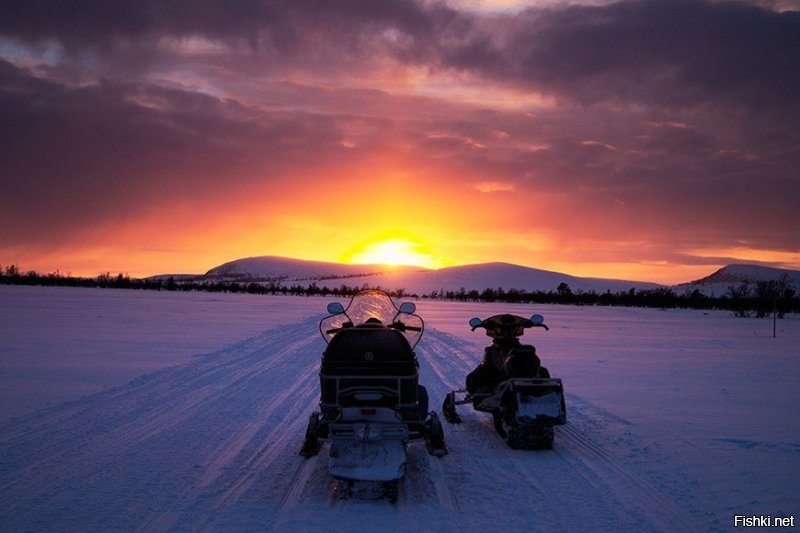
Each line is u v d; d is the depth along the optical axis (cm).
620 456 825
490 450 866
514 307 5438
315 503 652
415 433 780
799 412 1091
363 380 773
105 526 581
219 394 1185
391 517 618
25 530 570
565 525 598
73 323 2536
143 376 1333
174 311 3506
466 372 1534
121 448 823
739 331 3069
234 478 721
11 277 8231
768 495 679
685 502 657
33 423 933
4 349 1712
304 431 934
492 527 593
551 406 847
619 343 2322
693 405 1148
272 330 2522
